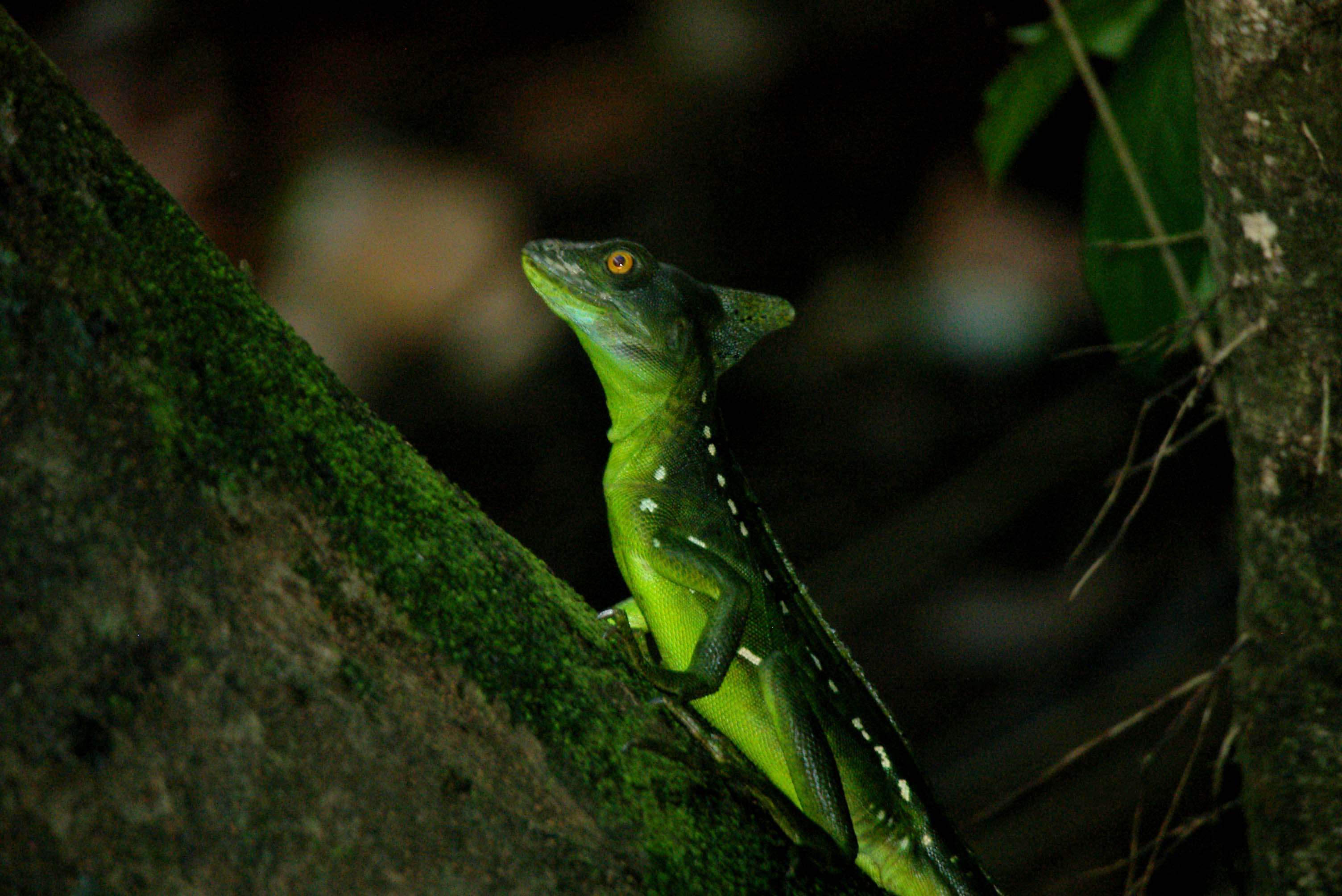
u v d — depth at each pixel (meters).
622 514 7.38
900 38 20.59
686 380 7.43
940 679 16.64
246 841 4.22
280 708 4.34
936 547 17.25
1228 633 15.95
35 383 4.20
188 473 4.38
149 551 4.25
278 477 4.61
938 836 7.36
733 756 6.00
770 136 20.23
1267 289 6.98
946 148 20.23
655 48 20.20
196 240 4.87
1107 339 18.53
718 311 7.82
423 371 18.06
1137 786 14.18
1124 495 17.61
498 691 4.83
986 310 19.03
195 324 4.66
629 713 5.47
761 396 19.25
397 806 4.44
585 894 4.67
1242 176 6.86
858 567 17.30
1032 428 17.84
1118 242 9.26
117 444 4.28
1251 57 6.55
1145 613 16.83
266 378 4.80
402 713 4.55
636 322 7.30
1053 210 19.41
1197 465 17.50
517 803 4.70
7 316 4.21
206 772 4.21
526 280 18.45
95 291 4.39
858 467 18.41
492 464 17.94
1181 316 9.23
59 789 4.05
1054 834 14.19
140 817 4.12
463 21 19.59
